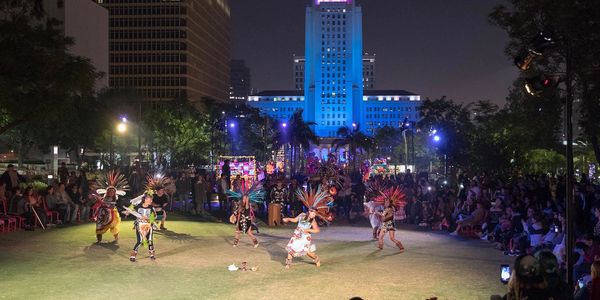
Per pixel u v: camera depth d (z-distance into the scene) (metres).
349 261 15.10
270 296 11.09
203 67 155.88
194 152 72.88
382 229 17.22
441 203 23.84
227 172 30.62
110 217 17.53
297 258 15.46
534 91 9.93
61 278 12.47
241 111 95.62
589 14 17.62
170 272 13.29
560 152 30.19
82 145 49.50
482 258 15.77
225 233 20.83
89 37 78.56
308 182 27.78
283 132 78.44
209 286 11.89
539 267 5.91
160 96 141.12
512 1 21.28
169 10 141.50
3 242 17.47
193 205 30.80
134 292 11.30
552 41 9.79
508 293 6.14
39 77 22.17
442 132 47.41
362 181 29.47
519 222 17.23
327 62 196.38
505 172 35.88
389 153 113.81
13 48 21.89
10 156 59.22
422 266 14.42
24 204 20.94
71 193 23.88
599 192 19.59
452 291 11.69
